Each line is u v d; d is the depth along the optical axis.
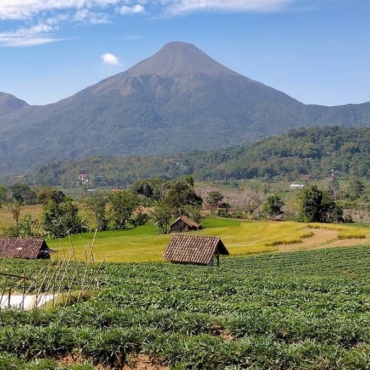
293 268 57.16
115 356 18.53
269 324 20.58
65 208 114.69
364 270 55.31
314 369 17.30
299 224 98.12
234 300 29.95
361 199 172.25
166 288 34.28
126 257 69.12
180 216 116.44
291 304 28.70
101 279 36.06
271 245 79.12
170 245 54.47
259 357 17.50
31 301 29.14
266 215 138.88
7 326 20.80
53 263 48.38
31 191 165.00
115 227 123.69
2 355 17.98
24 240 62.38
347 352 17.89
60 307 24.28
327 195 122.94
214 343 18.34
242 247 76.69
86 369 16.95
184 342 18.48
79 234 113.06
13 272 41.12
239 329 20.45
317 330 20.22
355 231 86.19
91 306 23.83
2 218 125.25
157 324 20.95
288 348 18.08
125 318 21.52
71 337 19.16
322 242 80.75
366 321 22.16
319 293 33.09
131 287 32.31
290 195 196.62
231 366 17.14
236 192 167.75
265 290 33.56
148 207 144.38
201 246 53.69
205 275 41.50
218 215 138.50
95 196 137.75
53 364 17.25
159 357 18.27
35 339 19.11
